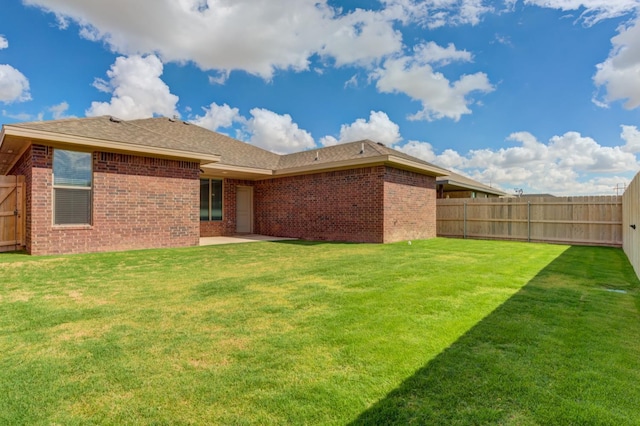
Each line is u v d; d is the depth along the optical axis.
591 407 2.13
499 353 2.89
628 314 3.95
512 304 4.33
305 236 14.38
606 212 12.30
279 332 3.35
